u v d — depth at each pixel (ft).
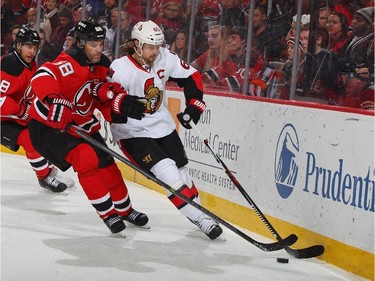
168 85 27.14
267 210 18.12
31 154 21.84
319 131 16.14
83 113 16.66
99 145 15.67
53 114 15.31
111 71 16.28
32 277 13.05
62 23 34.91
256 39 25.62
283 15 24.56
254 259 15.49
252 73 25.89
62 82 15.87
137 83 16.33
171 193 16.58
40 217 18.78
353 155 14.93
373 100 22.06
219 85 27.61
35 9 36.11
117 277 13.42
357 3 22.24
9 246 15.37
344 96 22.81
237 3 26.48
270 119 18.15
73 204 20.88
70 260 14.48
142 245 16.20
